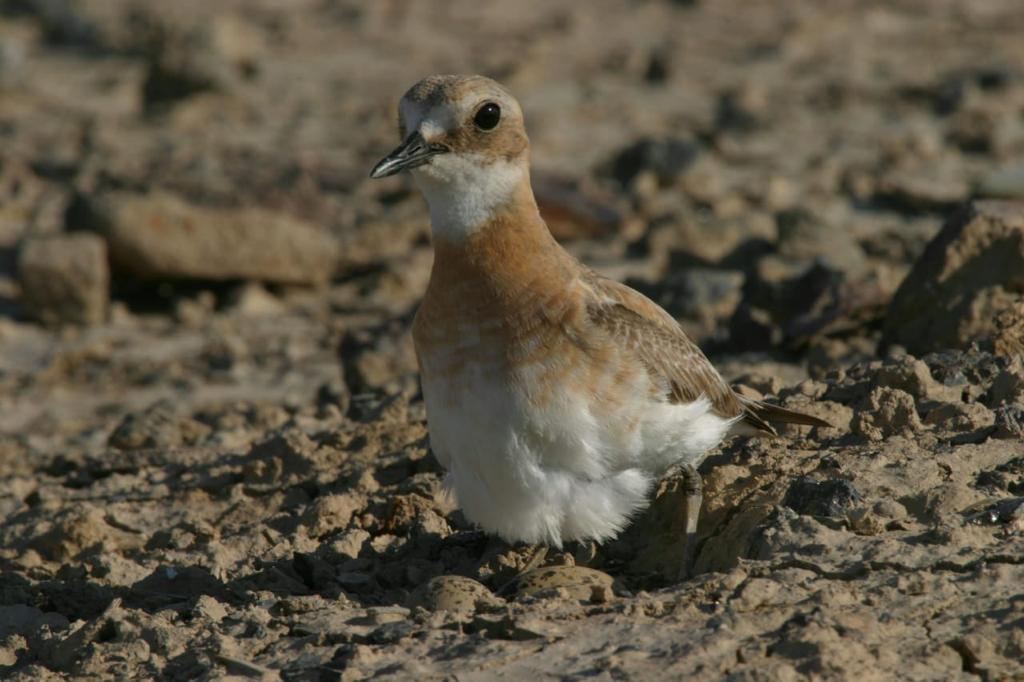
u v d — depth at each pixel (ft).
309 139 90.27
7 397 55.67
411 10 129.70
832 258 58.95
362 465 37.32
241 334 61.98
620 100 97.96
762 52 110.01
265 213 66.74
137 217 65.57
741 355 47.85
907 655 23.43
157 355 59.93
